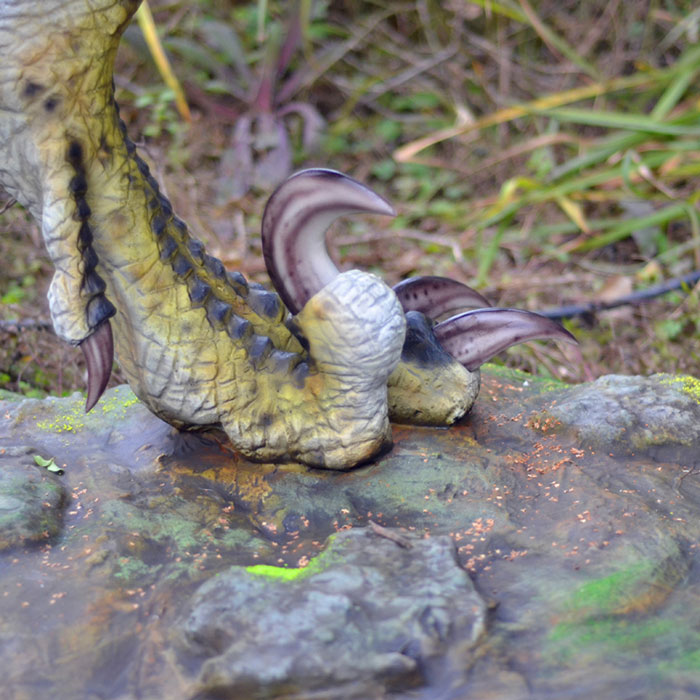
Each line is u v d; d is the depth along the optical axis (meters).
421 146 3.54
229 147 4.05
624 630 2.00
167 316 2.15
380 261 3.51
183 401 2.18
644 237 3.48
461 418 2.28
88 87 2.07
